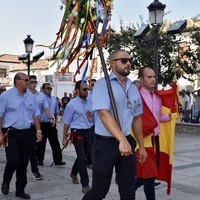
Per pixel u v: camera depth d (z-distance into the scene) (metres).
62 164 7.17
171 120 4.14
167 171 4.19
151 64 14.55
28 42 12.80
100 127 3.13
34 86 6.87
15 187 5.30
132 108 3.19
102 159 3.10
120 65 3.13
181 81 25.27
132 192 3.16
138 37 10.27
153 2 9.47
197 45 15.13
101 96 3.03
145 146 3.95
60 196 4.95
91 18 3.23
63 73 3.41
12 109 4.67
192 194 5.18
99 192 3.14
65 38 3.33
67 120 5.36
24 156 4.75
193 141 11.23
